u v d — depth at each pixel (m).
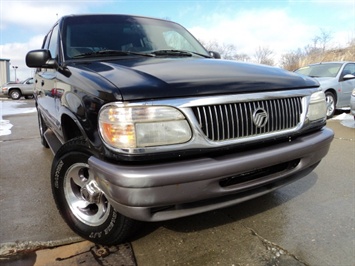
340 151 4.83
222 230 2.54
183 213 1.96
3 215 2.81
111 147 1.85
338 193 3.24
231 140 2.03
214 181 1.91
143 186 1.75
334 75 8.31
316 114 2.56
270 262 2.14
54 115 3.21
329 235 2.46
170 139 1.86
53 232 2.51
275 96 2.24
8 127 7.64
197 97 1.93
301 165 2.41
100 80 2.08
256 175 2.21
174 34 3.69
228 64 2.62
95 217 2.33
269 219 2.71
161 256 2.21
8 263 2.13
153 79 2.00
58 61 3.03
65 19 3.36
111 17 3.48
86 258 2.19
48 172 3.99
